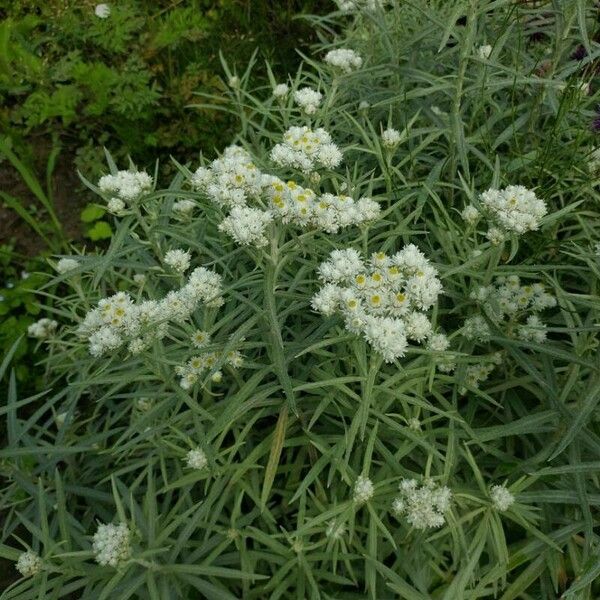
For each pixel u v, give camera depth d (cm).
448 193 37
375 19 39
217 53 57
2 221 51
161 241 34
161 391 29
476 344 30
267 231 25
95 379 26
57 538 29
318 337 26
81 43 57
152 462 29
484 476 29
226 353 23
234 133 53
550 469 24
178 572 25
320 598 26
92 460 33
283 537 28
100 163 54
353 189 32
